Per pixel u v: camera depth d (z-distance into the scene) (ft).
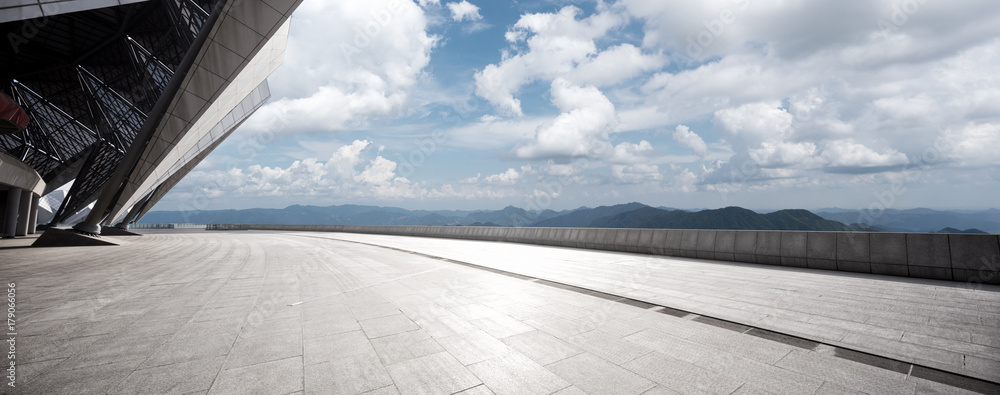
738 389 10.33
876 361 12.26
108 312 18.70
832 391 10.18
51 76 114.21
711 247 41.55
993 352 12.85
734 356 12.80
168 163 80.84
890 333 15.08
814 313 18.22
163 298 22.06
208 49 59.72
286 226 190.60
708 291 23.75
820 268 33.09
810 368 11.75
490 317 17.74
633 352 13.23
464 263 39.78
